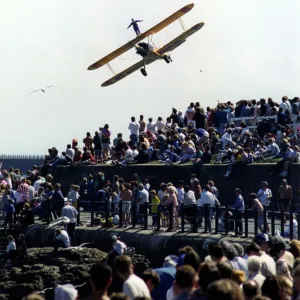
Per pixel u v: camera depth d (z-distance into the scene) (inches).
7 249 4571.9
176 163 5398.6
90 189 5201.8
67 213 4694.9
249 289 1769.2
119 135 5797.2
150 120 5959.6
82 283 4148.6
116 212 4739.2
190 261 2037.4
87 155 5930.1
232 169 5073.8
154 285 2004.2
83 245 4616.1
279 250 2410.2
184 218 4252.0
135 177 5359.3
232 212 4276.6
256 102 5625.0
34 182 5748.0
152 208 4650.6
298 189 4835.1
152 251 4276.6
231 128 5344.5
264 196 4451.3
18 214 5216.5
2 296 4116.6
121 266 1941.4
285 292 1845.5
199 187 4712.1
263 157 5073.8
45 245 4803.2
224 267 1868.8
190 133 5511.8
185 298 1733.5
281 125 5172.2
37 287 4126.5
